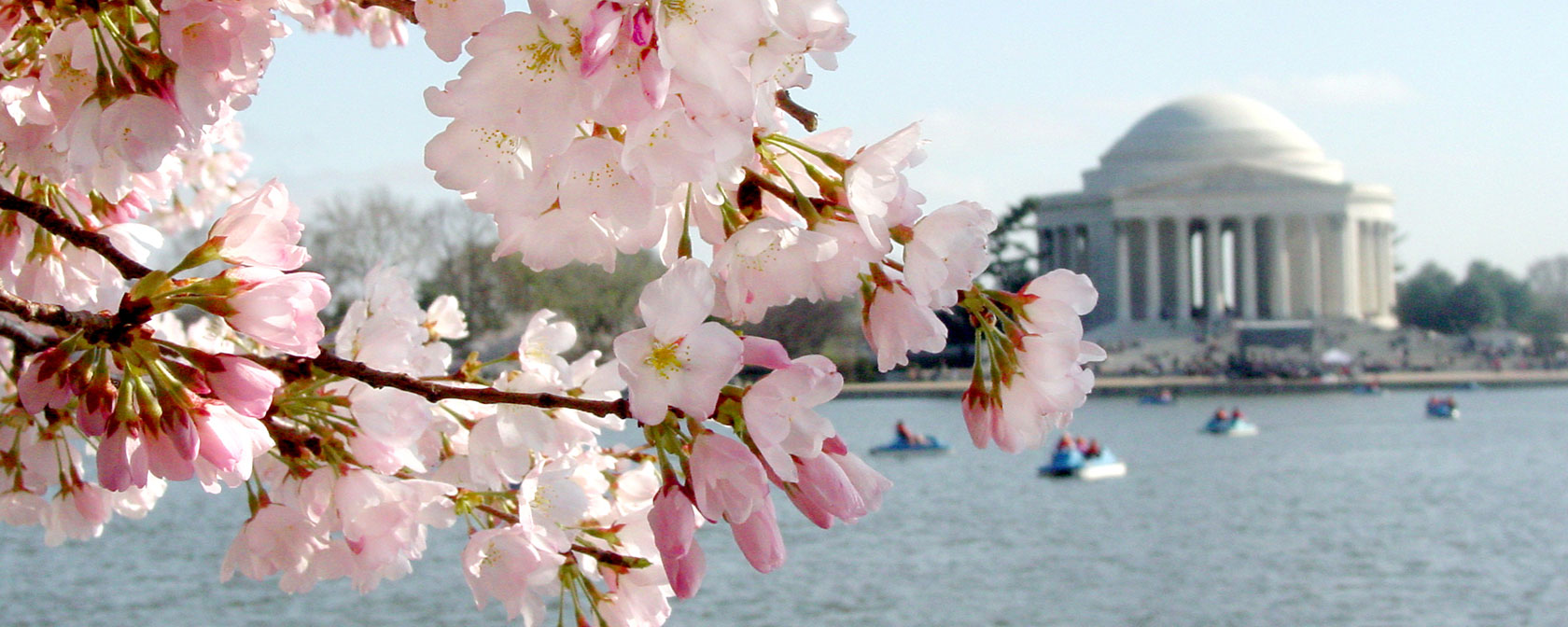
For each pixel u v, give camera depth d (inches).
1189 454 2593.5
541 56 85.6
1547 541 1539.1
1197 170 5634.8
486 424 150.1
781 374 95.7
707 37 85.0
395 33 237.8
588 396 156.2
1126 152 6348.4
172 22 107.8
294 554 142.2
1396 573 1365.7
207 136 161.5
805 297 101.8
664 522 99.3
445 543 1437.0
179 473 106.2
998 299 109.0
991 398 107.8
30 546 1427.2
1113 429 3230.8
